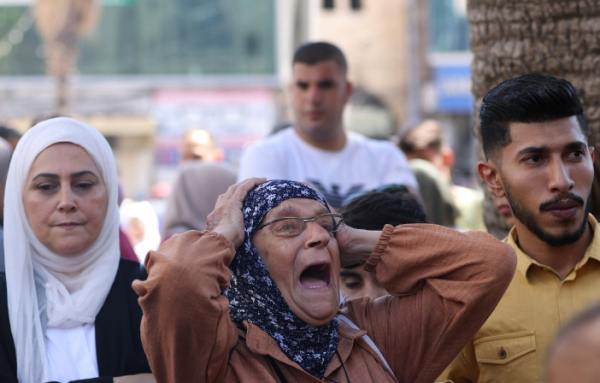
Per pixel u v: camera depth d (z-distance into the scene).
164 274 2.33
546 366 1.27
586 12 3.65
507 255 2.62
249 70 19.05
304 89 4.81
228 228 2.53
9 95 18.30
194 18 18.98
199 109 18.83
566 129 2.74
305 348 2.55
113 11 18.70
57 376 2.96
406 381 2.71
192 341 2.37
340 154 4.89
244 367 2.50
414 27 18.19
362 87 18.45
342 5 18.62
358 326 2.76
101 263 3.17
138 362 3.00
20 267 3.06
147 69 18.88
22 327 2.98
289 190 2.62
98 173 3.19
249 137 18.86
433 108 18.55
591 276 2.87
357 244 2.76
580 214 2.76
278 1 18.94
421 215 3.22
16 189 3.12
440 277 2.66
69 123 3.19
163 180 18.59
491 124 2.86
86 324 3.08
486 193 3.95
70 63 18.05
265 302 2.55
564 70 3.70
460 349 2.67
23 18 18.41
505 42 3.78
